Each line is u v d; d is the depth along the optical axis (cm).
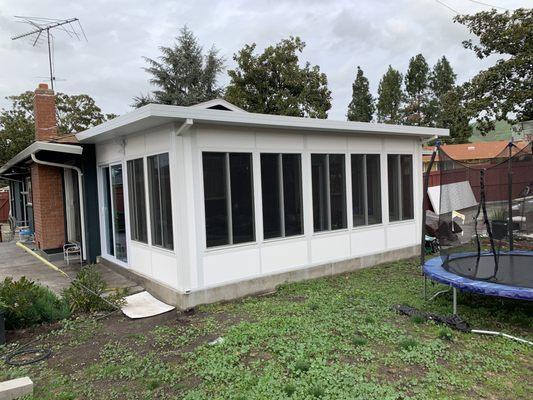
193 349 471
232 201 682
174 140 616
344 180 856
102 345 502
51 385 404
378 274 832
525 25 1365
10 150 2738
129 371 421
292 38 2675
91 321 588
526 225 956
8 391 381
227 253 674
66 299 632
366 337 486
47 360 466
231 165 681
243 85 2638
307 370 398
